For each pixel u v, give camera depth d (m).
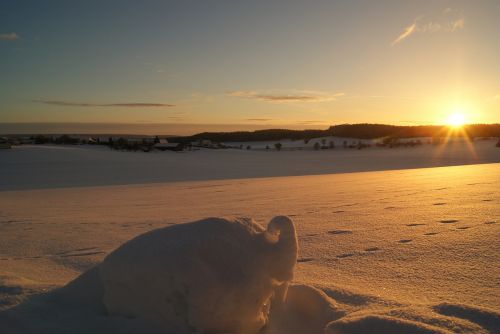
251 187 18.92
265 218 8.74
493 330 2.50
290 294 3.29
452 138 122.44
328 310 3.05
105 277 2.93
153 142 90.25
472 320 2.65
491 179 17.05
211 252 2.75
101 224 8.52
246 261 2.78
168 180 30.45
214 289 2.59
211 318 2.60
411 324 2.46
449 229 6.44
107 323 2.78
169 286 2.65
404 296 3.47
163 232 2.96
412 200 10.73
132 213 10.53
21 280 3.76
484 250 4.98
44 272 4.38
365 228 6.85
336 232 6.57
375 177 22.52
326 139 137.88
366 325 2.53
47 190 22.31
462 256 4.76
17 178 33.56
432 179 18.62
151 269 2.70
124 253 2.88
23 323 2.80
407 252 5.05
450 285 3.75
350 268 4.45
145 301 2.76
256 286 2.75
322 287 3.52
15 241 6.68
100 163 49.12
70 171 39.94
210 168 44.50
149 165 47.84
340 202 11.07
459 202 9.82
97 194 18.30
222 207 11.16
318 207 10.15
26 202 15.39
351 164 49.94
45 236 7.12
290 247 2.96
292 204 11.09
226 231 2.93
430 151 79.44
